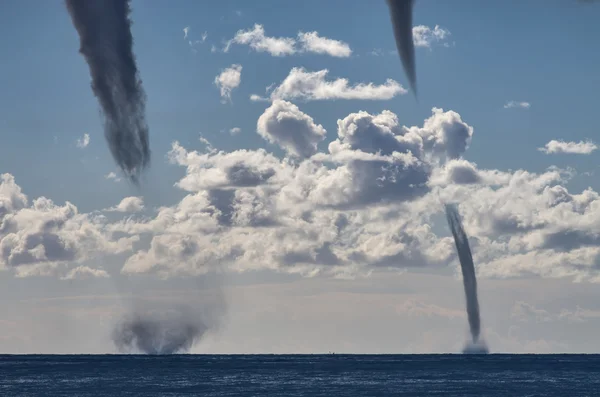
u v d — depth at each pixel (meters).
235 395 196.75
